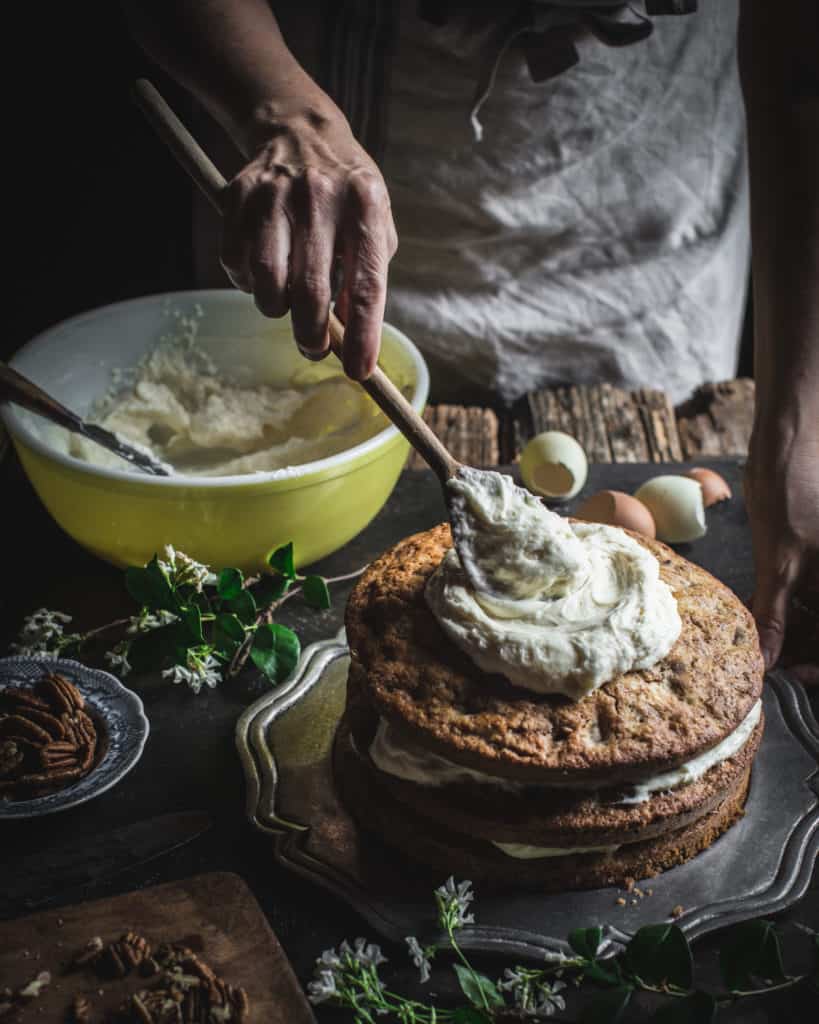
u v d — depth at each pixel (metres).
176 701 1.38
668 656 1.15
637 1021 1.02
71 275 2.83
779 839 1.19
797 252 1.47
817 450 1.43
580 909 1.11
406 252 2.14
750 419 2.05
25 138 2.75
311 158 1.25
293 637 1.36
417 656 1.15
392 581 1.24
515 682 1.11
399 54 1.89
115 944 1.04
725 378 2.42
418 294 2.18
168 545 1.43
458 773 1.12
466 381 2.24
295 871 1.13
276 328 1.78
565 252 2.16
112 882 1.14
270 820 1.19
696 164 2.14
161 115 1.30
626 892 1.13
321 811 1.21
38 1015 0.99
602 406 2.06
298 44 1.90
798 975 1.05
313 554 1.55
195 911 1.08
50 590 1.55
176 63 1.45
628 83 2.00
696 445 1.99
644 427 2.01
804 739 1.30
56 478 1.44
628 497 1.60
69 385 1.72
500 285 2.18
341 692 1.36
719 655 1.17
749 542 1.65
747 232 2.33
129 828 1.20
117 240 2.84
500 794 1.11
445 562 1.20
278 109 1.33
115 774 1.20
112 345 1.75
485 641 1.12
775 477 1.43
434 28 1.84
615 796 1.10
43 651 1.42
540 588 1.14
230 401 1.76
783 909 1.11
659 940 1.00
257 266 1.18
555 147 2.03
